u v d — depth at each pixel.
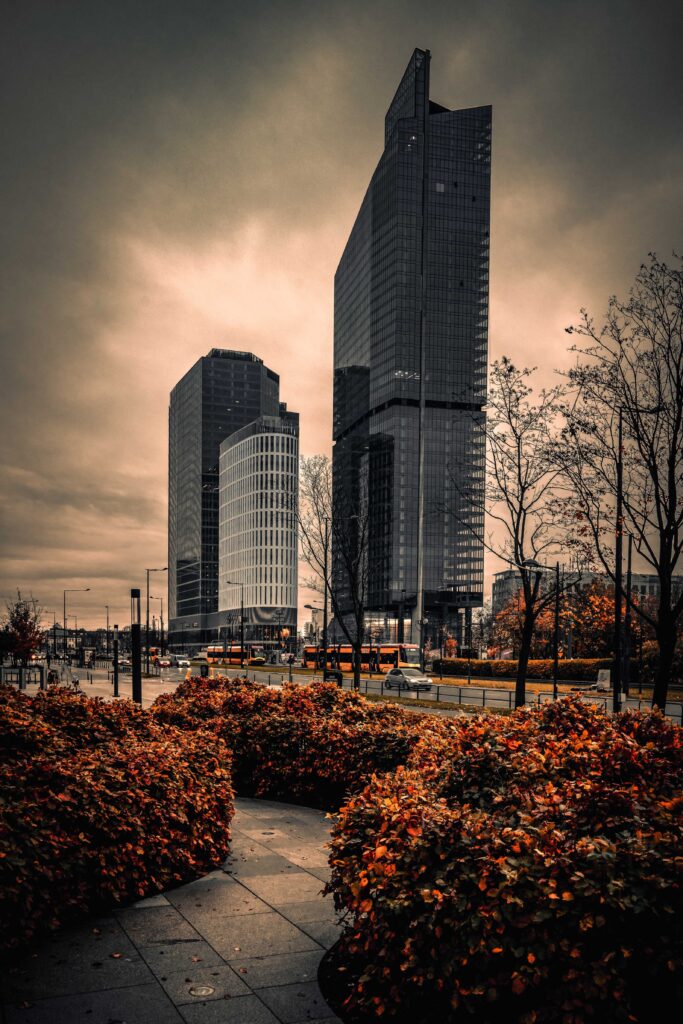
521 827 4.69
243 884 7.69
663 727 6.40
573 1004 3.81
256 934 6.22
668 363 19.06
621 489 20.23
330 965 5.62
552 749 6.05
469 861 4.43
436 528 149.25
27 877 5.82
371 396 161.88
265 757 12.82
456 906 4.32
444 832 4.80
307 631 163.25
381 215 161.12
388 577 147.75
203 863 8.25
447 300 154.88
